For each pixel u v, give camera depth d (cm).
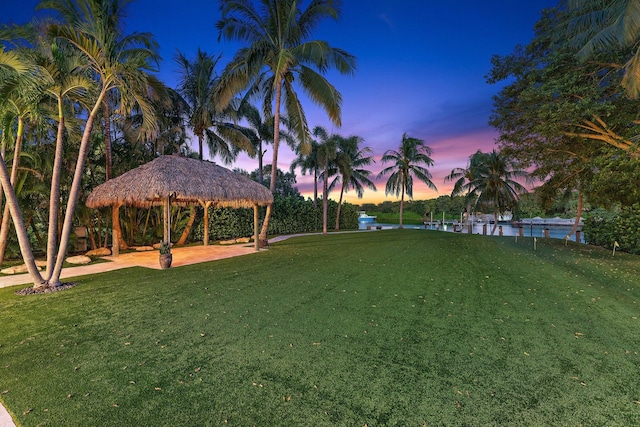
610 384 265
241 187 1077
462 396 247
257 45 1230
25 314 445
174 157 1029
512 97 1173
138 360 308
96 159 1141
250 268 805
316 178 2547
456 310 463
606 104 851
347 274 725
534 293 559
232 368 292
